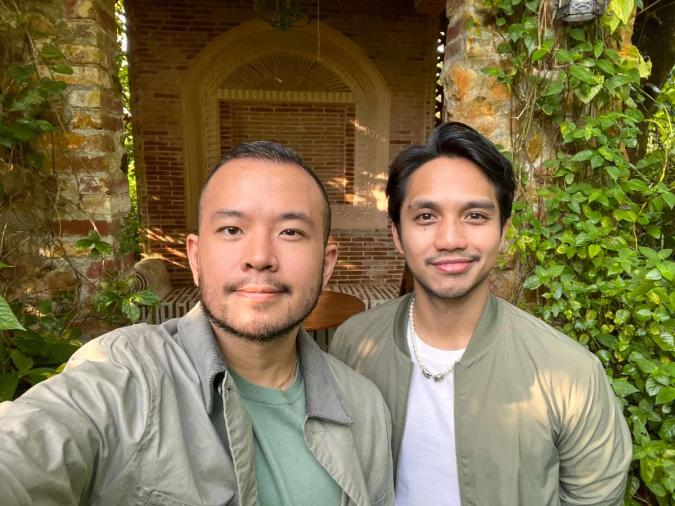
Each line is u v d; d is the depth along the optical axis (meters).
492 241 1.05
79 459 0.59
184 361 0.78
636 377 1.69
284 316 0.76
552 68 1.82
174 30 5.23
